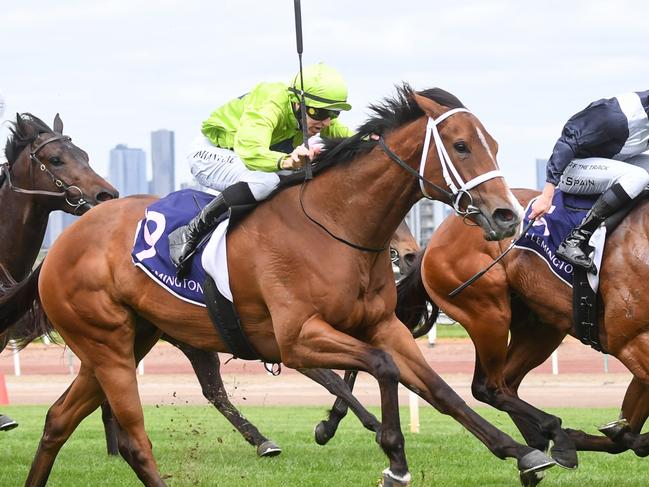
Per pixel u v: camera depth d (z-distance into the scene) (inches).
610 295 384.2
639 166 404.2
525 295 418.6
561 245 396.5
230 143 376.2
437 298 448.5
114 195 533.0
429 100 327.3
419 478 427.5
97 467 476.7
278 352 352.5
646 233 380.5
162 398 850.1
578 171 396.5
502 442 323.9
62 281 378.3
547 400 780.6
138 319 381.7
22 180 526.9
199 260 354.9
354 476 442.3
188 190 376.2
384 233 338.0
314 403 824.3
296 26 354.9
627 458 498.6
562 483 424.5
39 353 1350.9
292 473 452.1
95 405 384.2
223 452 524.1
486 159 321.1
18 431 622.2
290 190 348.8
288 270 336.5
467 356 1122.0
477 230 432.8
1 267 489.1
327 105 354.3
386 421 318.0
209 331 361.1
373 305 340.8
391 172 333.4
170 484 426.0
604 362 1020.5
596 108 392.2
